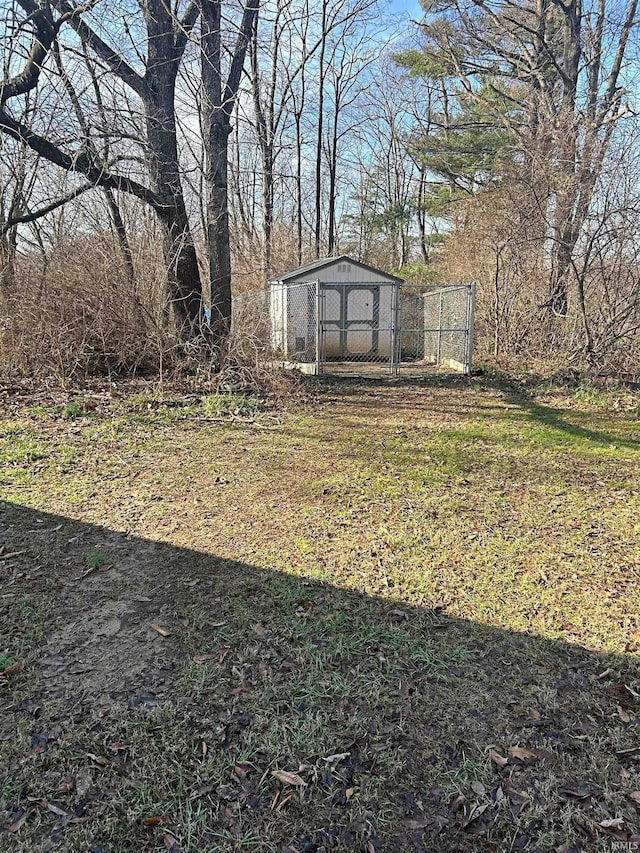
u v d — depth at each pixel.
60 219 9.87
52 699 2.33
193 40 8.91
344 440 6.40
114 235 9.95
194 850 1.71
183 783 1.94
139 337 9.57
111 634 2.76
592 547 3.70
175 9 10.47
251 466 5.39
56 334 8.79
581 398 8.83
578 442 6.36
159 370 9.38
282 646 2.67
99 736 2.13
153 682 2.43
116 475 5.09
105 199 10.32
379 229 26.52
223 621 2.86
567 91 13.55
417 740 2.13
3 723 2.21
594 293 10.33
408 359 14.36
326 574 3.32
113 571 3.36
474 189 21.58
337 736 2.15
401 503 4.46
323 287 12.63
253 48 19.20
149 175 9.71
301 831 1.78
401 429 6.96
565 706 2.30
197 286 10.18
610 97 14.57
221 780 1.96
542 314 11.07
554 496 4.64
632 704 2.31
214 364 9.41
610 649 2.65
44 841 1.74
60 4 8.50
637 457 5.78
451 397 9.13
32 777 1.96
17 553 3.56
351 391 9.59
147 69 9.59
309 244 29.03
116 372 9.46
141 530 3.93
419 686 2.41
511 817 1.83
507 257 11.61
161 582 3.24
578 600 3.06
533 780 1.96
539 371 10.61
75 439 6.23
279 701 2.32
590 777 1.97
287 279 12.98
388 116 30.78
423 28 16.91
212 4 9.55
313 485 4.87
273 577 3.29
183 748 2.08
